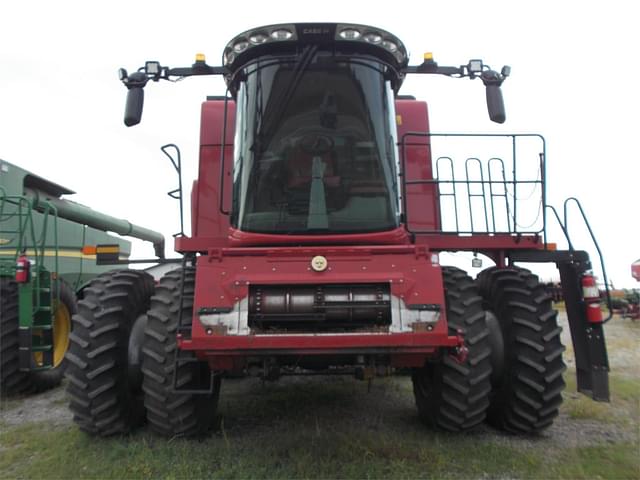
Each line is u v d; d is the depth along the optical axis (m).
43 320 5.60
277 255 3.39
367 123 3.95
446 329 3.24
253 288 3.36
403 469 3.36
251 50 3.94
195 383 3.73
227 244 3.91
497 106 4.43
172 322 3.75
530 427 4.01
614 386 5.80
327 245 3.76
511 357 4.02
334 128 3.93
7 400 5.50
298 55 3.95
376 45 3.95
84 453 3.69
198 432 3.88
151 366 3.72
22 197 5.84
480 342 3.77
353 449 3.62
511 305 4.04
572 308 4.12
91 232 8.70
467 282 3.96
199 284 3.31
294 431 4.12
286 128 3.92
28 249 6.66
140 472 3.32
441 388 3.80
